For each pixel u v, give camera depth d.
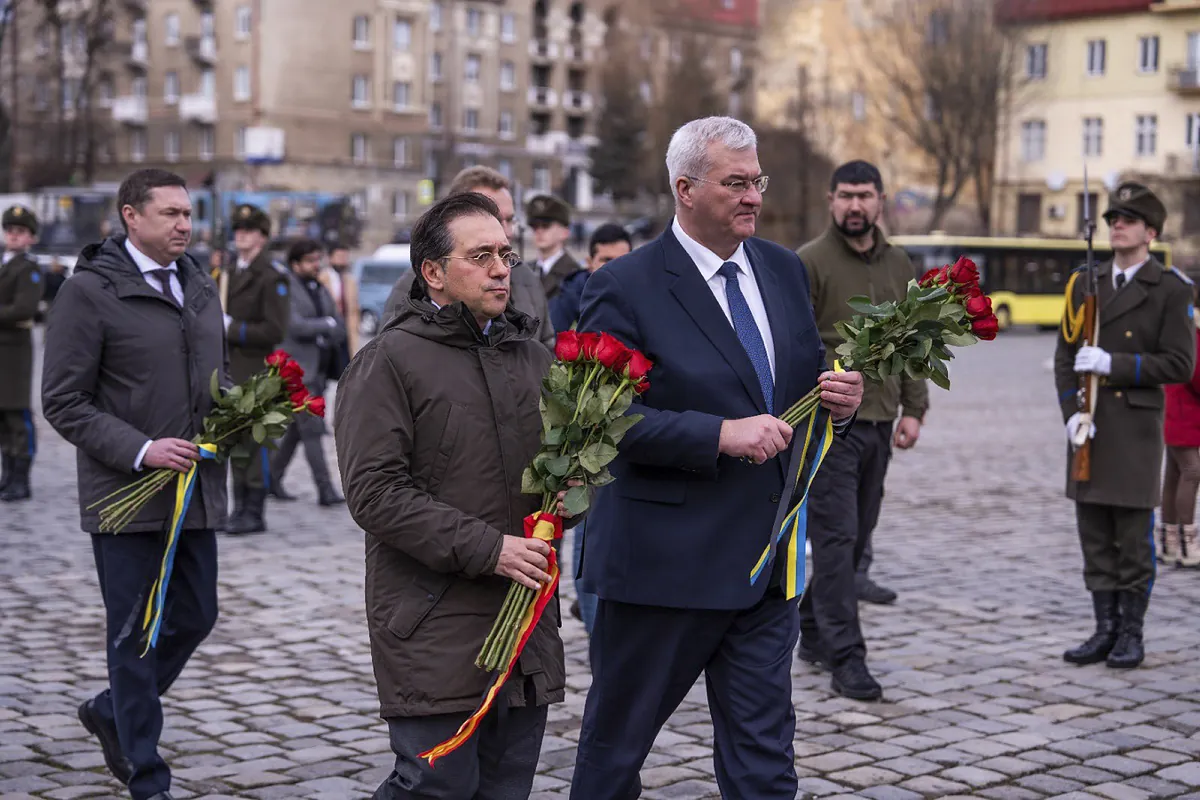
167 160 66.44
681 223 3.92
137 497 4.32
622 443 3.72
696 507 3.81
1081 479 6.22
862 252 6.17
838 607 5.78
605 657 3.92
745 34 65.44
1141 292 6.24
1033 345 35.78
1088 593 7.82
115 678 4.32
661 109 63.75
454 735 3.19
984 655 6.47
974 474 12.95
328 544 9.14
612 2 67.38
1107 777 4.84
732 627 3.87
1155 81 56.69
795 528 3.83
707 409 3.81
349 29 65.19
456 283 3.27
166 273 4.59
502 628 3.15
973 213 58.34
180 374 4.51
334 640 6.65
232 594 7.60
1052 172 58.78
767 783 3.74
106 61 63.88
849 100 54.59
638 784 3.96
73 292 4.41
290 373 4.38
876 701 5.72
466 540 3.12
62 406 4.35
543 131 77.75
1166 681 6.06
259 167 62.62
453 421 3.24
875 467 6.04
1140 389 6.23
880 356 3.68
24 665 6.20
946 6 50.62
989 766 4.94
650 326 3.84
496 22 73.81
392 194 66.75
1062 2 58.22
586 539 3.95
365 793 4.63
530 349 3.41
